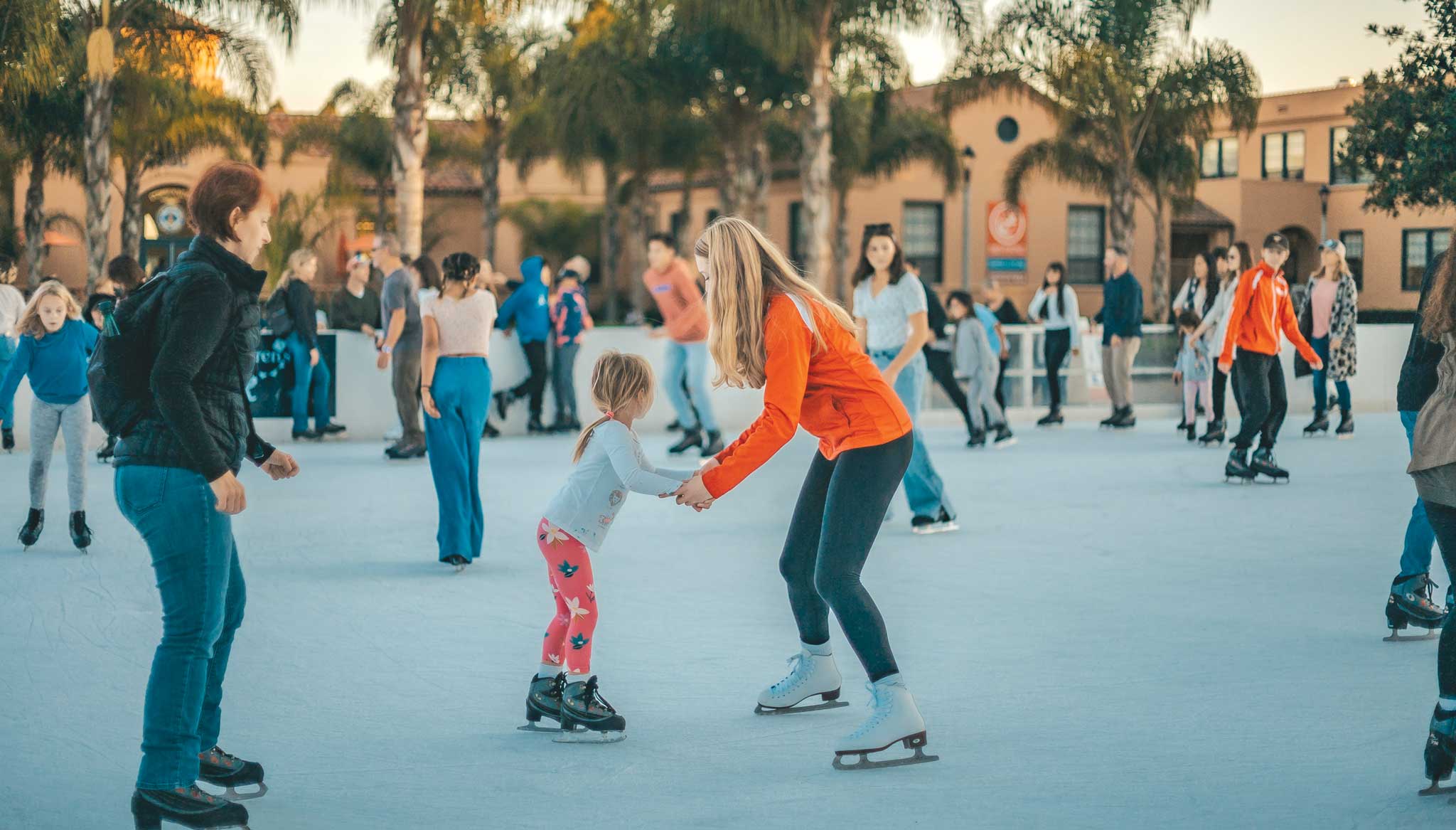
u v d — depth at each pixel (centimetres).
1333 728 472
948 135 3412
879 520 452
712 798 408
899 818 389
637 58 3081
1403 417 575
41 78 2269
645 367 482
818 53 2439
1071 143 3375
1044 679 541
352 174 4069
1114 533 914
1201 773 426
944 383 1532
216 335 365
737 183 3209
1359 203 4450
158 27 2458
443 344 781
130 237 3278
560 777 429
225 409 378
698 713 502
